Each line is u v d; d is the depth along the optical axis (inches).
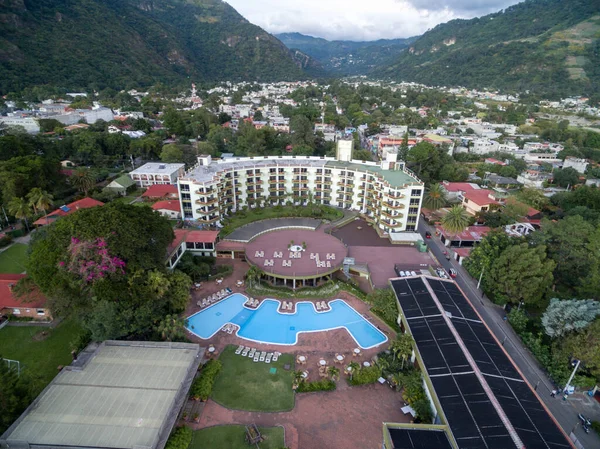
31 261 2337.6
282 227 4082.2
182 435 1761.8
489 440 1630.2
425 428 1722.4
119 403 1844.2
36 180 4389.8
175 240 3344.0
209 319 2711.6
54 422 1731.1
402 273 3250.5
